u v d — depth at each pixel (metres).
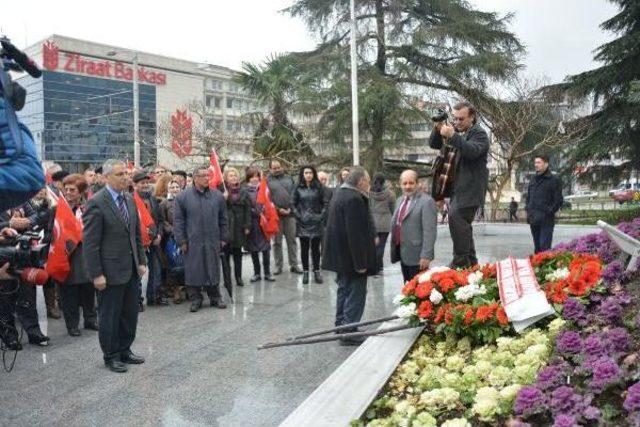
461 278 4.67
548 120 25.05
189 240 7.70
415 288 4.71
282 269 11.27
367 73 27.81
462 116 5.15
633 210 18.61
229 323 7.08
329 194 9.91
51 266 6.45
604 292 4.11
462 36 27.64
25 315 6.29
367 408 3.25
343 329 5.59
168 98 77.69
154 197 8.38
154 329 6.85
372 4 28.56
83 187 7.21
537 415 2.69
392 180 28.25
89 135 70.62
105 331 5.34
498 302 4.41
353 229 5.94
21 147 1.95
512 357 3.62
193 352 5.90
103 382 5.08
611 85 19.47
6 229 5.58
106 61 72.69
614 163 22.02
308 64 29.08
